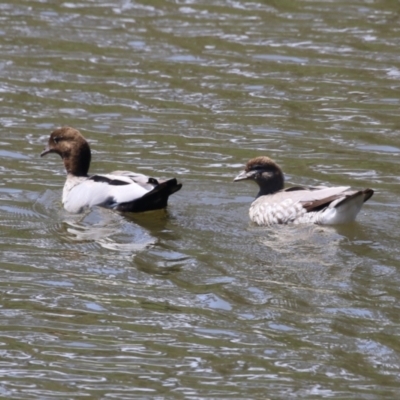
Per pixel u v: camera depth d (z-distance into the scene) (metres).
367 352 12.04
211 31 25.91
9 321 12.88
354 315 12.84
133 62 24.06
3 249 15.12
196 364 11.88
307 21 26.50
